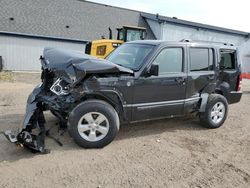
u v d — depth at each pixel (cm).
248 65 3475
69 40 2655
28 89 1216
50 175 432
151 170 467
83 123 534
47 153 506
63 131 614
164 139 616
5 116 722
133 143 582
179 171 470
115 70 539
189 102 662
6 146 526
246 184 439
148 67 591
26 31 2484
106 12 3112
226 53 748
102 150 537
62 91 531
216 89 720
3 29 2388
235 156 543
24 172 437
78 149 533
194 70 671
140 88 582
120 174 448
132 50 651
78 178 428
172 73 630
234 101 766
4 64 2427
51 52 606
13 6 2630
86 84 530
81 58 536
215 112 709
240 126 747
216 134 671
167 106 628
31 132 558
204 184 432
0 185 398
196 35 3100
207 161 514
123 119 584
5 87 1262
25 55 2506
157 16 2989
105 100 564
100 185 412
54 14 2783
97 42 1593
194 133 669
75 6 2997
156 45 621
